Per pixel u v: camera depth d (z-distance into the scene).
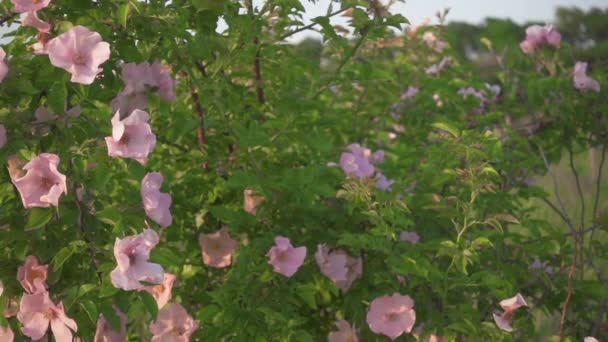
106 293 0.77
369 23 1.15
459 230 1.03
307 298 0.99
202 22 0.97
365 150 1.20
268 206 1.03
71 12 0.85
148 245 0.76
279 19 1.19
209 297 1.07
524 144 1.36
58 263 0.77
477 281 1.04
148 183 0.81
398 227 1.04
